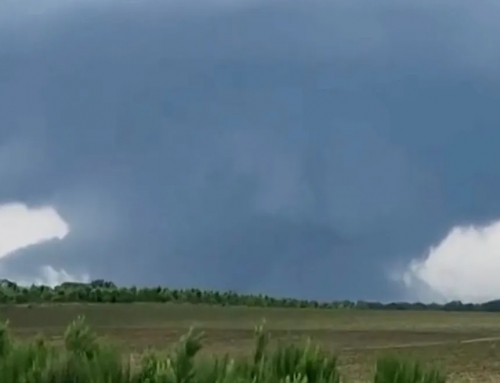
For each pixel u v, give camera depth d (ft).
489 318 264.93
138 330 146.41
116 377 33.68
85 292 336.08
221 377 34.17
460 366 87.10
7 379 34.01
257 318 234.58
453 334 150.20
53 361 33.47
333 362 38.83
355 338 137.69
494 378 77.77
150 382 33.88
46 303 300.20
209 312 271.49
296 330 161.99
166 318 215.51
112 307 278.26
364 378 65.72
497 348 106.52
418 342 123.24
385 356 40.22
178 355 35.14
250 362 37.40
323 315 273.33
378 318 255.09
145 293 355.36
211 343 109.50
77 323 41.83
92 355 37.09
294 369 37.19
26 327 156.04
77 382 33.06
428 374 39.65
